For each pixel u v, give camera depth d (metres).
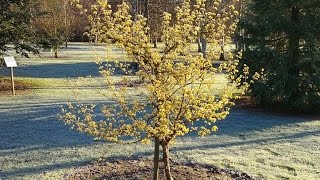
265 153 8.11
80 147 8.40
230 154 8.02
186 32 5.11
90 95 15.41
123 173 6.79
